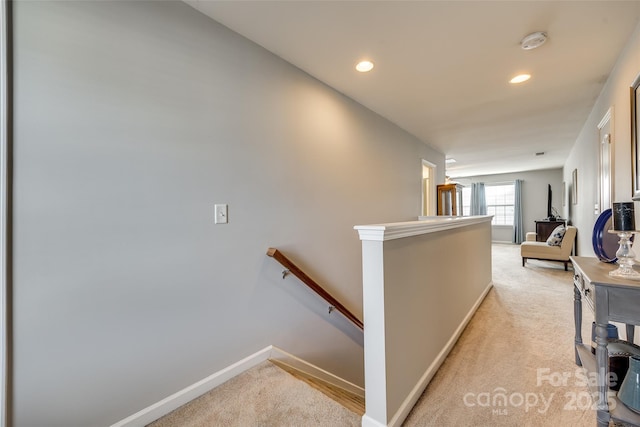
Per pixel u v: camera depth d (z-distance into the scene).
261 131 2.02
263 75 2.04
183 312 1.58
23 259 1.11
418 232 1.67
